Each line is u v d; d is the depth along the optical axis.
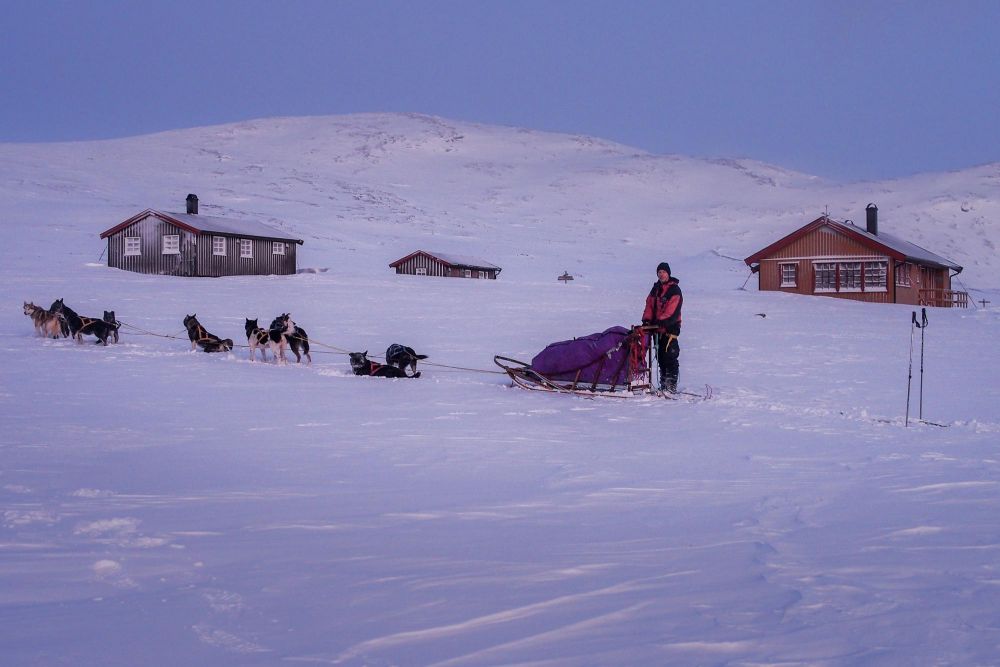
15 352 18.42
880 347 23.28
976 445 9.77
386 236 84.81
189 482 7.27
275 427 10.31
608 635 3.84
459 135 192.88
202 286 37.84
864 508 6.65
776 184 156.00
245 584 4.50
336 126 192.75
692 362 19.55
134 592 4.35
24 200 77.31
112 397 12.57
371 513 6.29
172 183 106.69
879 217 113.12
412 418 11.26
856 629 3.92
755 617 4.09
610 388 14.18
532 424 11.00
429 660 3.53
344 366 17.42
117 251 48.03
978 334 27.69
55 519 5.81
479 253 80.88
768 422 11.38
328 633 3.82
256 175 124.88
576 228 109.62
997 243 101.94
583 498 6.94
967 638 3.81
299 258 65.88
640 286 54.84
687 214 125.94
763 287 50.28
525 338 23.61
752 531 5.89
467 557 5.12
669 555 5.23
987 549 5.41
